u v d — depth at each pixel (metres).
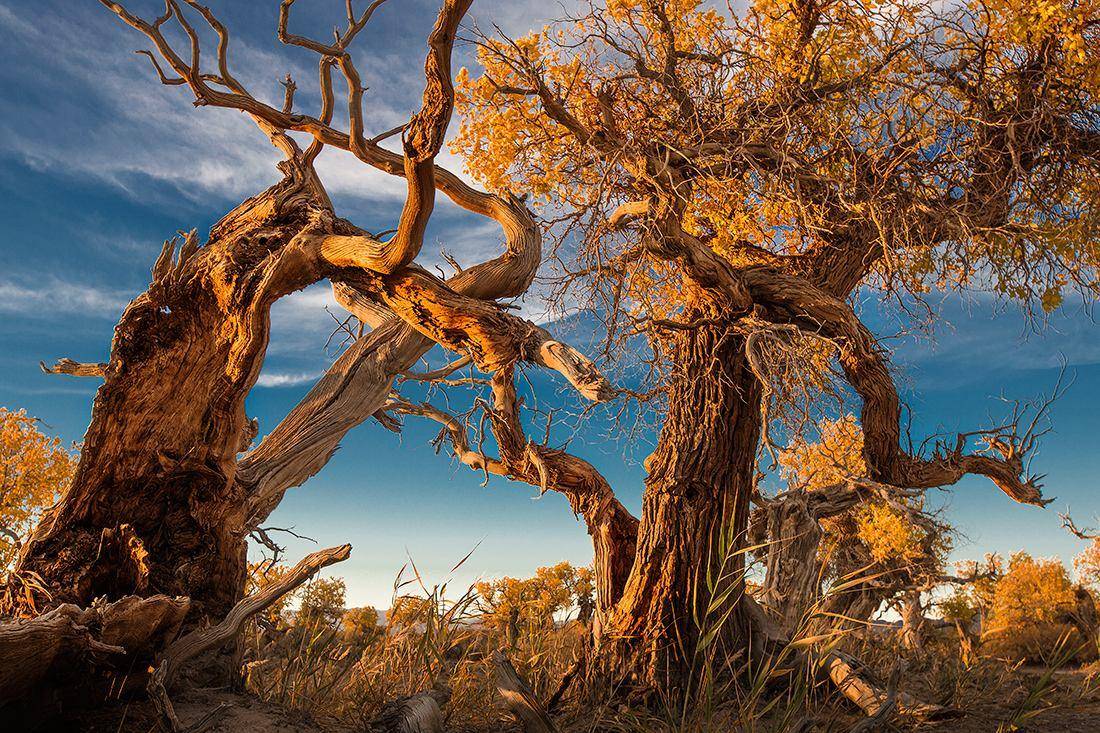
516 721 5.84
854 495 10.63
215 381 5.48
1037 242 8.96
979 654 9.34
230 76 5.73
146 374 5.36
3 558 11.72
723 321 8.23
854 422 11.26
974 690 7.30
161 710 4.30
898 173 8.35
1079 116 8.91
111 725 4.38
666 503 8.06
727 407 8.23
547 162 9.28
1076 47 7.83
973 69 8.80
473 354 5.48
